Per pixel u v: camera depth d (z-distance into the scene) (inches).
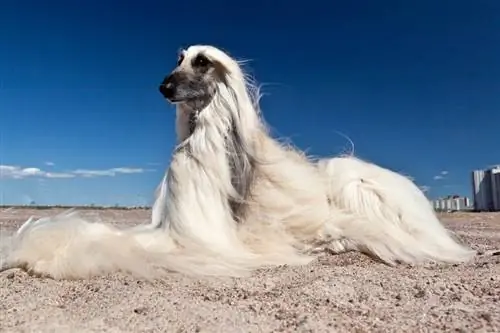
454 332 21.8
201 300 27.9
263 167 46.6
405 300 27.5
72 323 23.6
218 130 45.3
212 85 46.4
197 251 40.6
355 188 47.5
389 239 43.9
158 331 22.3
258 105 49.6
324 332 22.0
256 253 42.7
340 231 45.5
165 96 46.4
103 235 39.9
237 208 44.9
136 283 33.5
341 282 31.6
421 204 48.8
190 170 44.4
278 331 22.2
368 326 22.8
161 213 46.1
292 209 45.6
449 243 47.2
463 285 30.8
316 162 52.0
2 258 40.4
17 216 114.3
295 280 33.5
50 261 36.7
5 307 26.8
